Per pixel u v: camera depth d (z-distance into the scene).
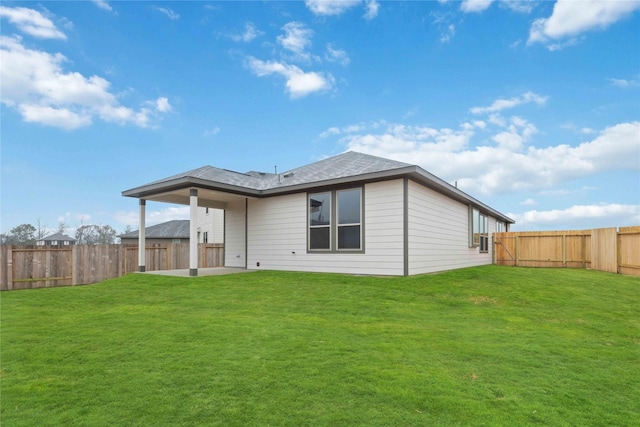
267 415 2.81
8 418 2.78
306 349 4.35
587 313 6.69
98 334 5.07
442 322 5.81
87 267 12.51
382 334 5.05
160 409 2.91
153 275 10.80
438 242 11.81
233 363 3.89
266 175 15.98
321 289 8.38
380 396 3.12
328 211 11.02
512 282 9.69
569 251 16.09
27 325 5.63
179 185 10.99
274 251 12.42
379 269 9.99
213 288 8.78
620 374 3.74
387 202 9.91
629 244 12.47
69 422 2.72
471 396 3.14
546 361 4.07
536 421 2.76
